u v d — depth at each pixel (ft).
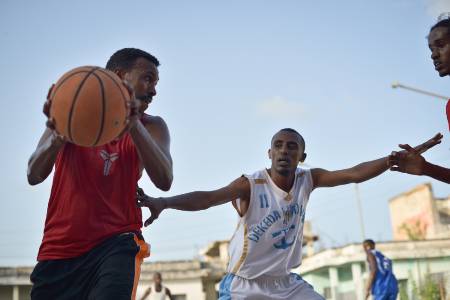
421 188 120.47
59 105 10.83
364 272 93.91
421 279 82.84
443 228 115.44
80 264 12.17
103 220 12.31
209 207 17.30
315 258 100.37
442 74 16.01
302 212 18.97
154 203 14.42
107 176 12.46
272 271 18.72
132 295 12.08
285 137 18.58
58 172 12.46
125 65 12.98
